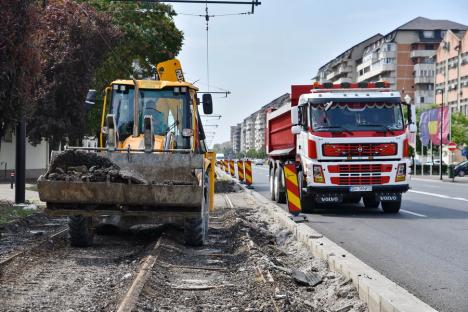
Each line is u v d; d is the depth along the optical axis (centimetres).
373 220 1552
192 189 983
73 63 2830
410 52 11662
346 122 1691
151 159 1023
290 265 964
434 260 949
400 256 988
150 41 3762
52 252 1016
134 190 981
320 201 1689
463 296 702
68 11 2825
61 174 1000
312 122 1692
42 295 696
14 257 915
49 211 1016
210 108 1250
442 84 9906
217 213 1772
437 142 5241
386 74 11806
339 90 1747
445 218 1596
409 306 551
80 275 818
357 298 675
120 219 1080
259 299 683
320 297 724
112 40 3036
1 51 1480
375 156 1681
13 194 2212
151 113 1212
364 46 13900
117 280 783
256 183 3941
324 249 930
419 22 11931
